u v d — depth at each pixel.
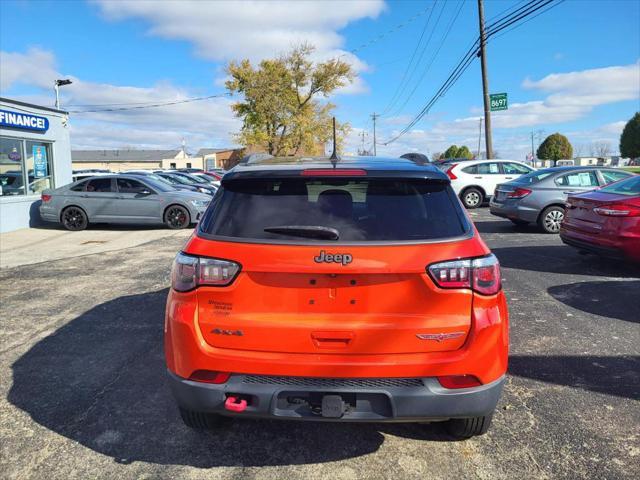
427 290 2.46
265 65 47.44
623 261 7.14
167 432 3.13
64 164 15.78
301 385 2.47
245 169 2.87
